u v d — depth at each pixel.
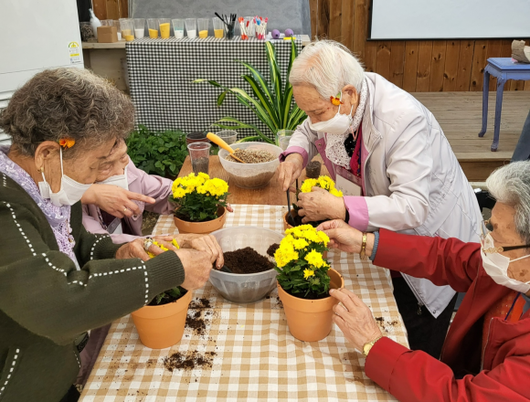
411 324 1.75
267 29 4.29
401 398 0.98
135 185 1.90
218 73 3.60
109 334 1.18
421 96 5.66
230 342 1.15
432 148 1.57
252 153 2.01
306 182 1.52
